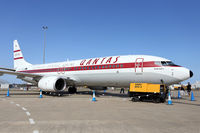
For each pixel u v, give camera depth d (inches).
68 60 903.7
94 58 781.3
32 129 206.1
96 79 726.5
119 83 669.9
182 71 543.8
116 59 678.5
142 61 604.4
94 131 198.5
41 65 1015.0
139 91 538.9
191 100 626.5
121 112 331.3
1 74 774.5
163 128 213.0
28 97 679.1
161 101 521.3
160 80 571.5
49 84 721.6
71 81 824.3
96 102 511.2
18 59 1199.6
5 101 524.1
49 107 396.5
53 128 210.8
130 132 194.9
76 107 398.9
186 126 224.1
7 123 236.5
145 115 301.4
